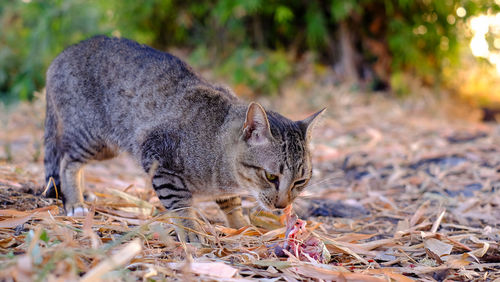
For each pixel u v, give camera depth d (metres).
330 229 6.24
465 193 7.61
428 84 15.13
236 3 13.82
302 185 5.81
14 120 11.71
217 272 4.11
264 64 14.16
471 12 14.62
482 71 15.76
